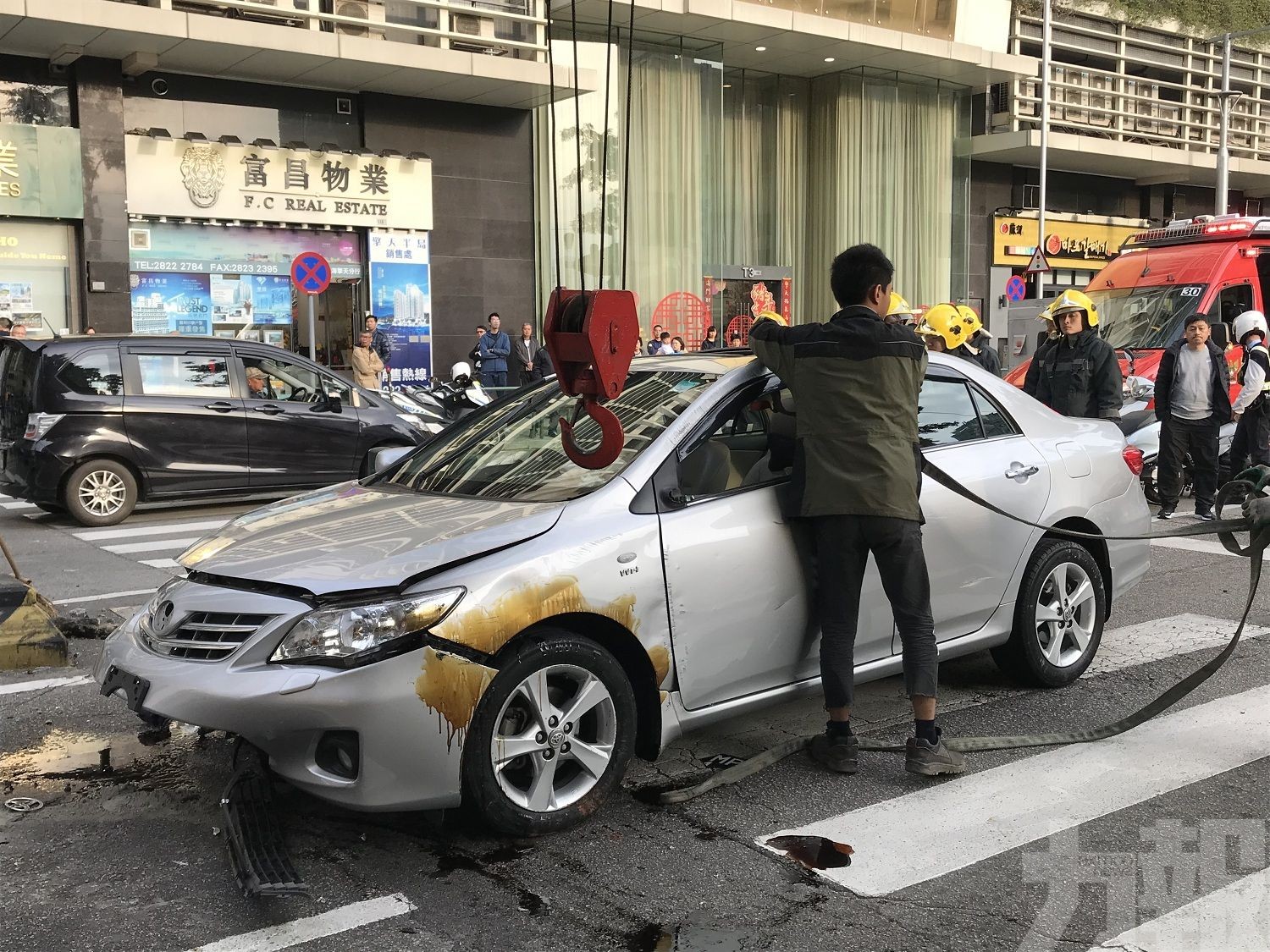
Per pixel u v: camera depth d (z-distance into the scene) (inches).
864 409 155.5
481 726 135.1
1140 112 1230.3
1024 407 205.2
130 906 126.1
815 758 167.8
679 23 845.2
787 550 162.7
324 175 736.3
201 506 468.4
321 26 701.9
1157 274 553.6
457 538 140.9
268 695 128.3
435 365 793.6
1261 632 251.1
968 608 187.3
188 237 698.2
